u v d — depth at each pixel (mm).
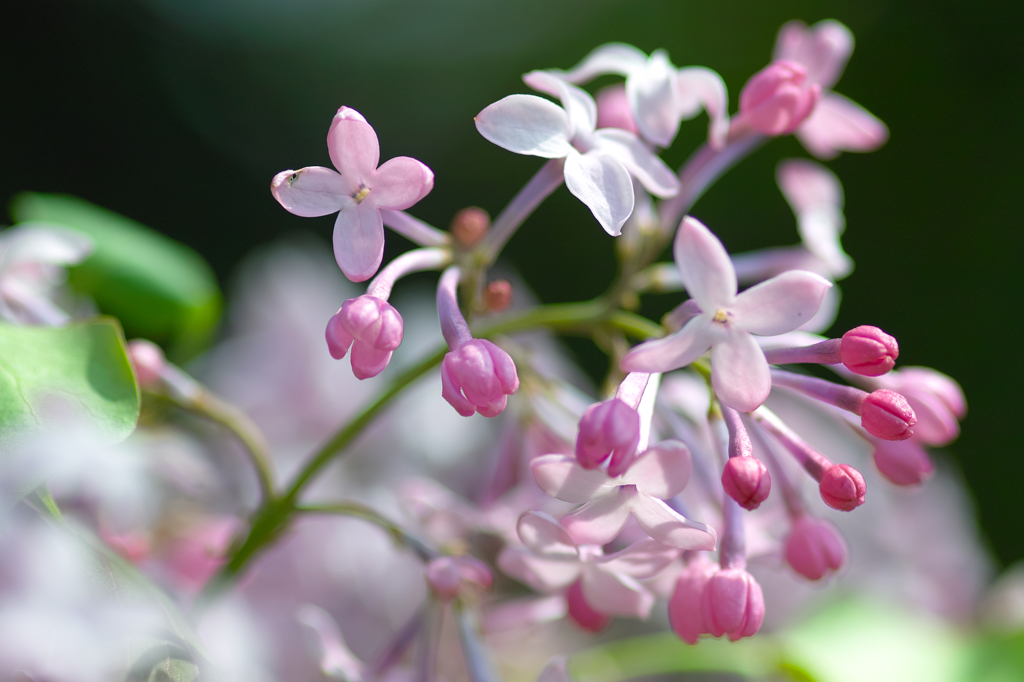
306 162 1084
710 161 301
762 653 349
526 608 320
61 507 305
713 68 1046
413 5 1152
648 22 1086
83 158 967
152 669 273
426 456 407
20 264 309
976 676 354
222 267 997
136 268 345
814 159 924
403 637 300
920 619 404
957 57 900
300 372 406
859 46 932
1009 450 821
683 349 262
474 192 1061
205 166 1024
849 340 267
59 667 268
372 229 265
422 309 443
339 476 390
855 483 268
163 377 307
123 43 1011
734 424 272
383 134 1133
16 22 948
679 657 347
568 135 272
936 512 452
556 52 1129
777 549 289
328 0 1148
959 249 874
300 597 351
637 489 263
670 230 303
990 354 846
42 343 281
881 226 897
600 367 809
